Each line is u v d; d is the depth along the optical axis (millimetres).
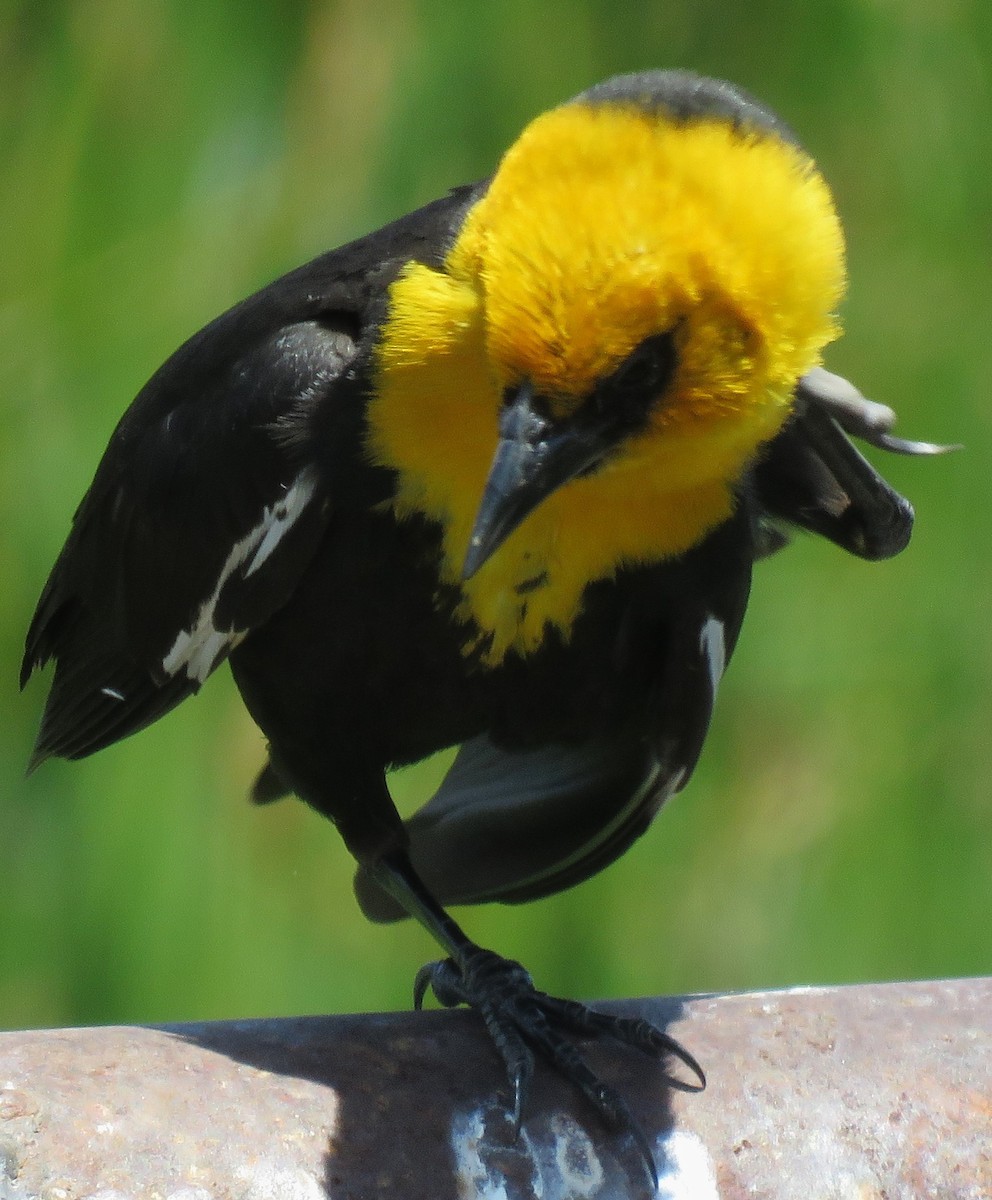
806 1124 7680
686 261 7977
